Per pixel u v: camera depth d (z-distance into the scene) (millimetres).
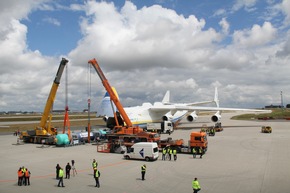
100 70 42312
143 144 29188
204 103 81688
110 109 49969
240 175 22141
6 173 24109
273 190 18062
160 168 25250
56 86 44812
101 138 47969
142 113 56531
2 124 89312
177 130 62969
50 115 45406
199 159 29359
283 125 73688
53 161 29359
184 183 20125
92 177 22453
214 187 18938
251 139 45250
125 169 25094
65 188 19375
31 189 19234
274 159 28594
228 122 90875
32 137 46250
